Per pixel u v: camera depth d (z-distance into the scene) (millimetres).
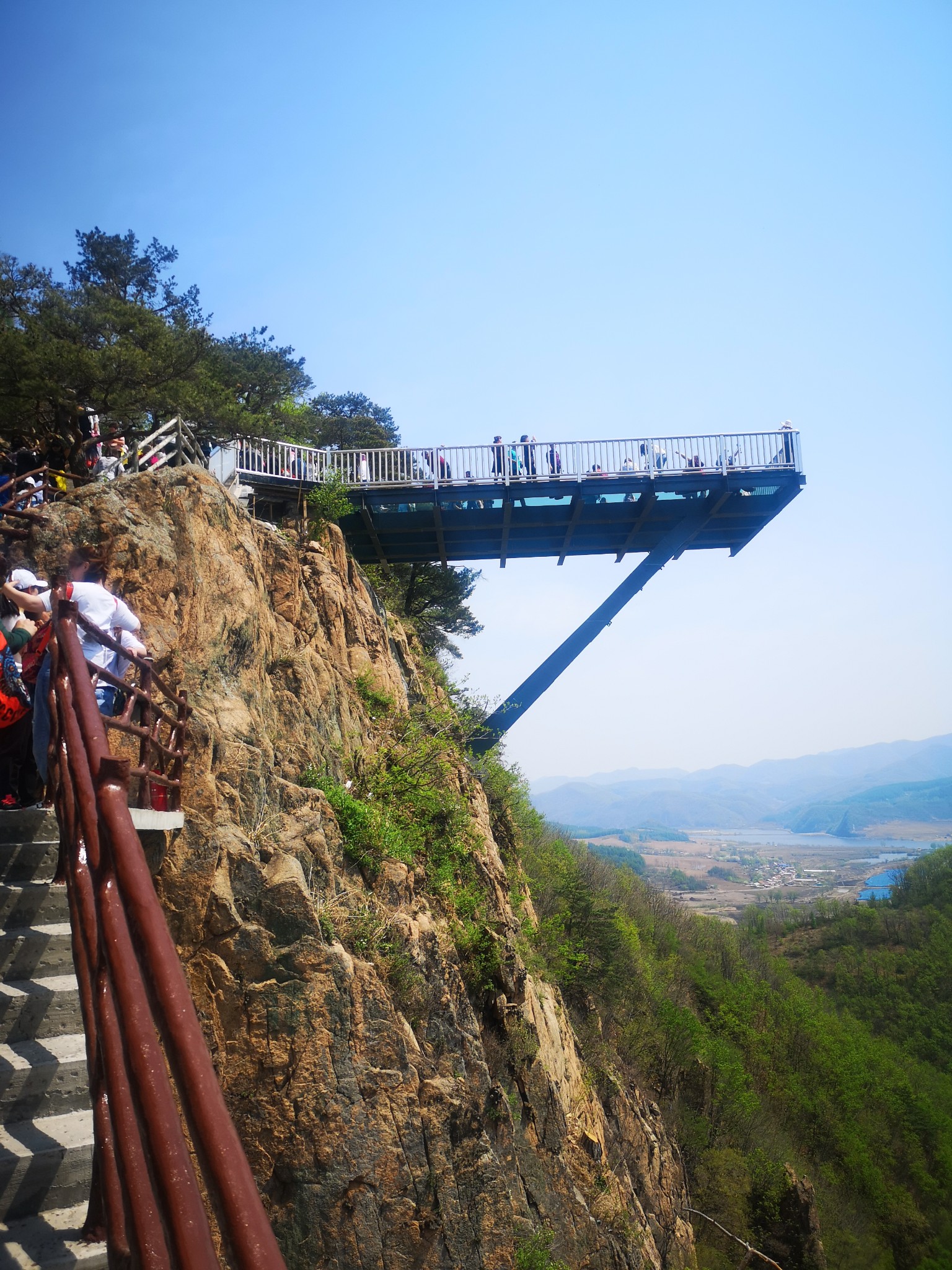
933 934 82812
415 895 10961
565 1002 21734
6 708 5492
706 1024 50250
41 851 4848
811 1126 45875
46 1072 3523
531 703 23828
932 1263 40062
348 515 22375
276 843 8039
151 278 26766
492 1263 8180
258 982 7184
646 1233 18359
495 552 25578
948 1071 64500
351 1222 7207
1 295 17484
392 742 14227
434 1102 8234
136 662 5547
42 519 7859
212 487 9703
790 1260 31547
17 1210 3014
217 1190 1463
